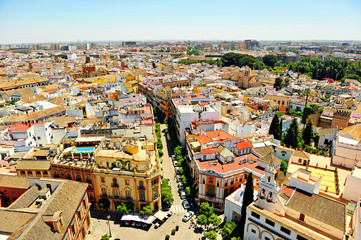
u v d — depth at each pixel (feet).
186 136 424.05
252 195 255.50
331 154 391.04
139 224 293.43
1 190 289.94
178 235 279.69
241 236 255.50
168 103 605.31
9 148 372.99
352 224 207.51
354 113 525.75
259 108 582.35
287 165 350.64
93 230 286.87
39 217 220.02
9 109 543.39
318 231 201.67
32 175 314.14
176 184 371.97
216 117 447.42
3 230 226.38
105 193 310.65
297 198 221.46
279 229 210.38
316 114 538.88
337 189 284.82
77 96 628.69
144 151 316.40
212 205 320.91
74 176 310.04
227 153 334.44
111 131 396.37
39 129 403.13
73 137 371.35
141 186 297.94
